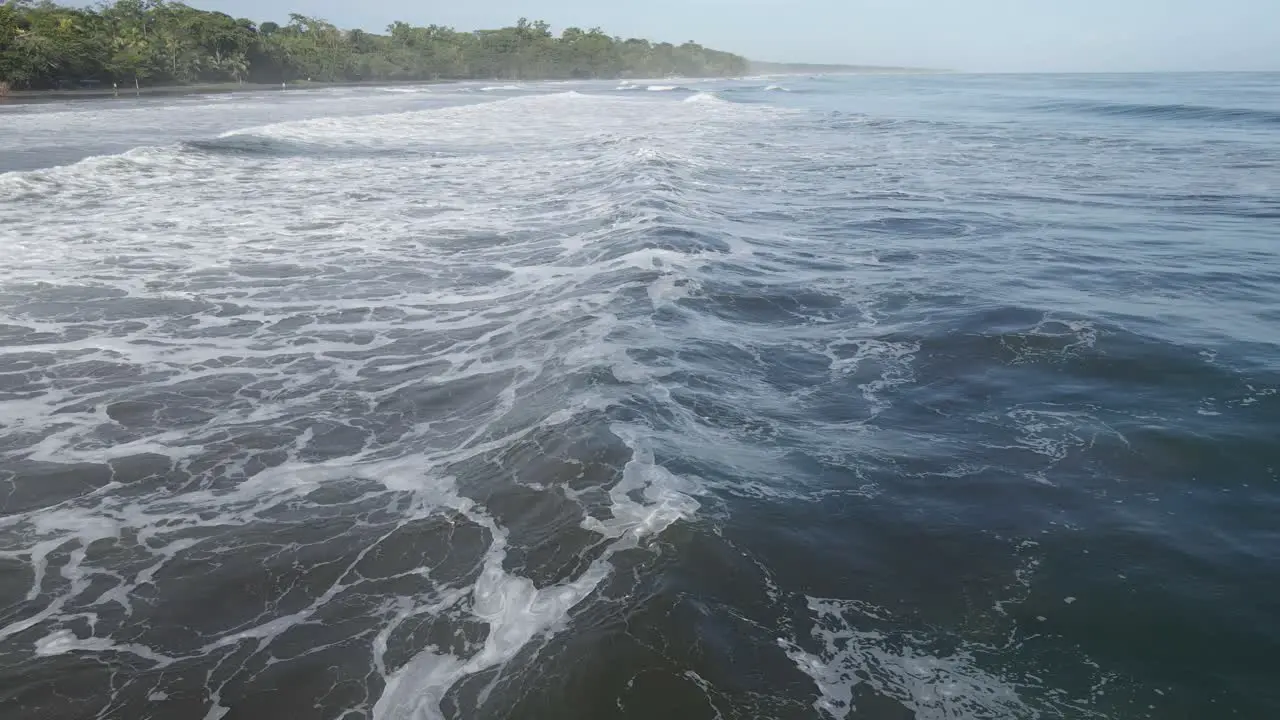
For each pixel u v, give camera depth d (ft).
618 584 14.26
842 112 143.02
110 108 142.41
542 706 11.61
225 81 289.74
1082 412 21.24
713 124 114.83
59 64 213.25
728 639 12.97
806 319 28.94
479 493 17.53
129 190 53.31
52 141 83.56
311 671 12.51
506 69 459.32
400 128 103.19
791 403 22.12
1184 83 276.41
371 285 33.63
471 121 117.60
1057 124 110.93
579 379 23.04
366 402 22.58
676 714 11.44
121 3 281.74
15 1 233.96
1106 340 25.99
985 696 11.92
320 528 16.42
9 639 13.25
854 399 22.36
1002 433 20.22
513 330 27.99
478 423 21.04
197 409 22.13
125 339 27.30
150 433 20.72
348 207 49.96
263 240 41.01
